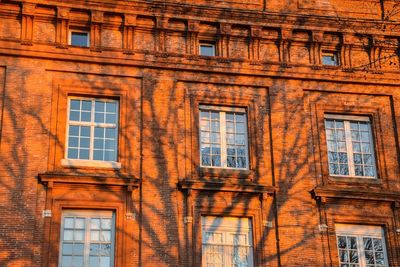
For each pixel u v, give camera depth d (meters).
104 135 22.31
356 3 25.88
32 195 20.80
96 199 21.14
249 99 23.58
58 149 21.58
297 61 24.34
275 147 23.00
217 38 24.09
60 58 22.58
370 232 22.77
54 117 21.94
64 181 21.00
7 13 22.70
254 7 24.92
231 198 22.03
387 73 24.77
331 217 22.45
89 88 22.52
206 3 24.53
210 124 23.19
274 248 21.72
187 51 23.62
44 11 22.94
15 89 21.97
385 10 26.02
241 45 24.17
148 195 21.56
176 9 23.69
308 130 23.55
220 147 22.92
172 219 21.41
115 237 20.89
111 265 20.72
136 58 23.09
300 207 22.33
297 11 25.25
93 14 23.09
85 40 23.36
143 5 23.41
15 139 21.39
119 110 22.56
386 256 22.53
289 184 22.55
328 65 24.36
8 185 20.80
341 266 22.12
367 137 24.23
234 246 21.70
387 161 23.75
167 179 21.88
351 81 24.41
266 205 22.17
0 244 20.08
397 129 24.20
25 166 21.12
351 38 24.86
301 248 21.80
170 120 22.66
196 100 23.16
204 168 22.34
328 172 23.16
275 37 24.34
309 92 24.19
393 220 22.86
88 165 21.61
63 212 21.00
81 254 20.67
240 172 22.48
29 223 20.47
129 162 21.91
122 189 21.45
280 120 23.42
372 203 22.94
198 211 21.64
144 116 22.52
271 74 23.88
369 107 24.36
